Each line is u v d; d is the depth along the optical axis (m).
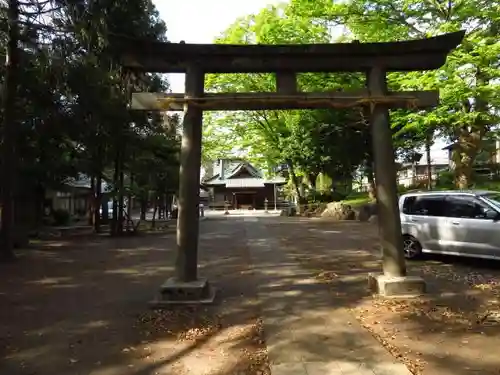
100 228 23.16
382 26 15.65
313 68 7.61
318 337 5.36
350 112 23.22
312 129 26.41
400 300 6.96
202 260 11.70
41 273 10.09
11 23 10.62
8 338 5.56
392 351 4.87
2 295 7.90
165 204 34.97
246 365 4.57
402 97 7.42
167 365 4.65
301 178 41.31
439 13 14.74
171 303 6.93
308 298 7.27
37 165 17.20
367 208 26.45
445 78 13.02
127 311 6.75
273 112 30.44
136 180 21.72
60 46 11.04
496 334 5.39
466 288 7.77
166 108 7.54
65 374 4.47
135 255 13.20
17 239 15.01
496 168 27.48
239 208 55.12
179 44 7.37
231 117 30.62
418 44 7.41
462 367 4.41
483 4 13.55
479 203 10.01
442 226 10.41
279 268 10.19
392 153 7.55
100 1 10.84
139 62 7.46
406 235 11.12
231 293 7.76
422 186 29.72
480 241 9.70
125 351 5.07
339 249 13.44
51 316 6.53
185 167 7.41
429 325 5.75
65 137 16.58
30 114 14.41
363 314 6.28
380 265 10.45
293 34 17.48
